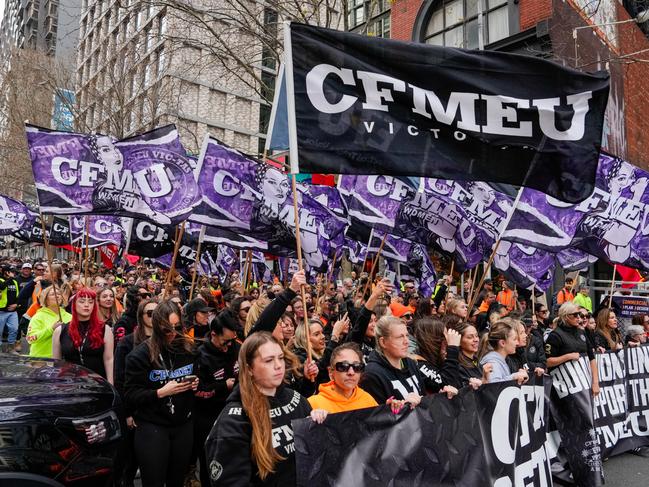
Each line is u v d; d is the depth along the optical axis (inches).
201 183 255.8
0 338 450.0
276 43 533.6
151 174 247.0
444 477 130.6
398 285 453.1
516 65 151.6
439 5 789.9
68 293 310.7
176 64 721.0
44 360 160.6
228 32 590.2
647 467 233.8
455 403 138.4
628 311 428.1
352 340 170.2
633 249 267.9
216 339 174.7
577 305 228.1
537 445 162.2
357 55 146.6
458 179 146.2
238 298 234.7
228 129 1239.5
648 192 268.8
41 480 109.5
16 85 944.9
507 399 152.6
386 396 142.3
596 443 213.2
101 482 122.7
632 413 258.7
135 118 794.2
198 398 172.4
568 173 148.9
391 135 145.6
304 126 141.7
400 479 122.2
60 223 555.5
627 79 839.7
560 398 222.7
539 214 224.5
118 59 789.2
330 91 144.3
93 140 239.8
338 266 663.1
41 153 230.2
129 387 150.8
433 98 147.9
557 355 226.7
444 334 168.6
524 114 149.7
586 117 150.9
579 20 716.7
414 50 148.8
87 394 132.0
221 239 284.5
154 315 155.4
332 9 547.2
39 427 113.7
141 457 147.4
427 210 279.1
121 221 416.2
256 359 103.0
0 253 1771.7
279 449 106.0
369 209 268.4
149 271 681.0
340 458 113.0
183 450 154.6
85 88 818.8
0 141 991.6
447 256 284.8
